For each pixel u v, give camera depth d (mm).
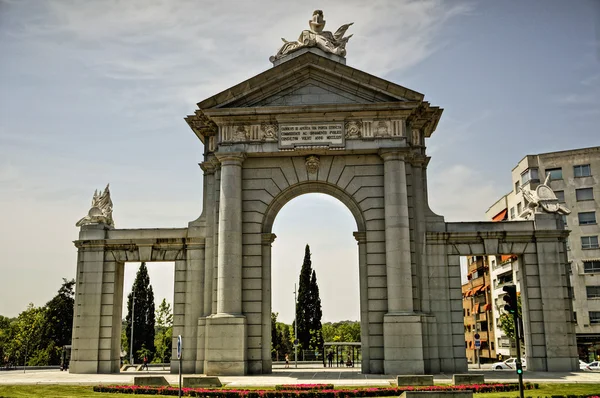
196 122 37531
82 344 36281
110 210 39281
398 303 33406
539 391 23984
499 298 81875
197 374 34125
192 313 35938
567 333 34938
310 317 78312
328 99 36250
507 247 36094
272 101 36531
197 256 36750
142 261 37188
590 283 69438
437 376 32094
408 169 35906
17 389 26172
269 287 35406
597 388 24875
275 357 88312
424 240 35969
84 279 37125
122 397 23750
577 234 71312
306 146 35438
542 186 37750
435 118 38500
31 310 95562
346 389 24328
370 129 35500
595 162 72062
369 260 34719
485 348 91875
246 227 35625
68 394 24594
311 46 37219
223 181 35469
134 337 79875
